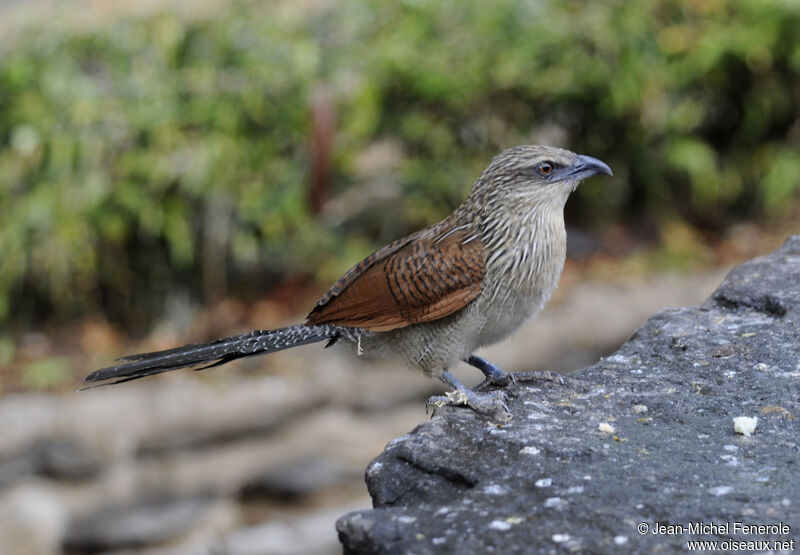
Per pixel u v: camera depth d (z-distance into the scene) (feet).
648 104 44.42
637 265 42.86
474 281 20.36
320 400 35.63
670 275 41.93
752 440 15.94
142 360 19.88
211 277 41.06
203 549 34.27
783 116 46.70
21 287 39.60
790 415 16.75
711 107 46.62
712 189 44.93
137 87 40.22
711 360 19.04
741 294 21.43
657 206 46.19
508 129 43.70
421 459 15.56
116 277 40.27
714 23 44.57
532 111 43.93
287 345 21.11
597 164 20.68
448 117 43.11
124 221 39.68
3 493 33.12
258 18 42.32
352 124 41.55
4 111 39.81
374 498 15.30
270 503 35.35
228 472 34.91
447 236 20.93
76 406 33.83
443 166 42.75
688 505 13.67
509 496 14.20
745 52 43.39
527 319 21.40
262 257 41.88
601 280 41.75
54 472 33.37
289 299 40.78
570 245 44.86
